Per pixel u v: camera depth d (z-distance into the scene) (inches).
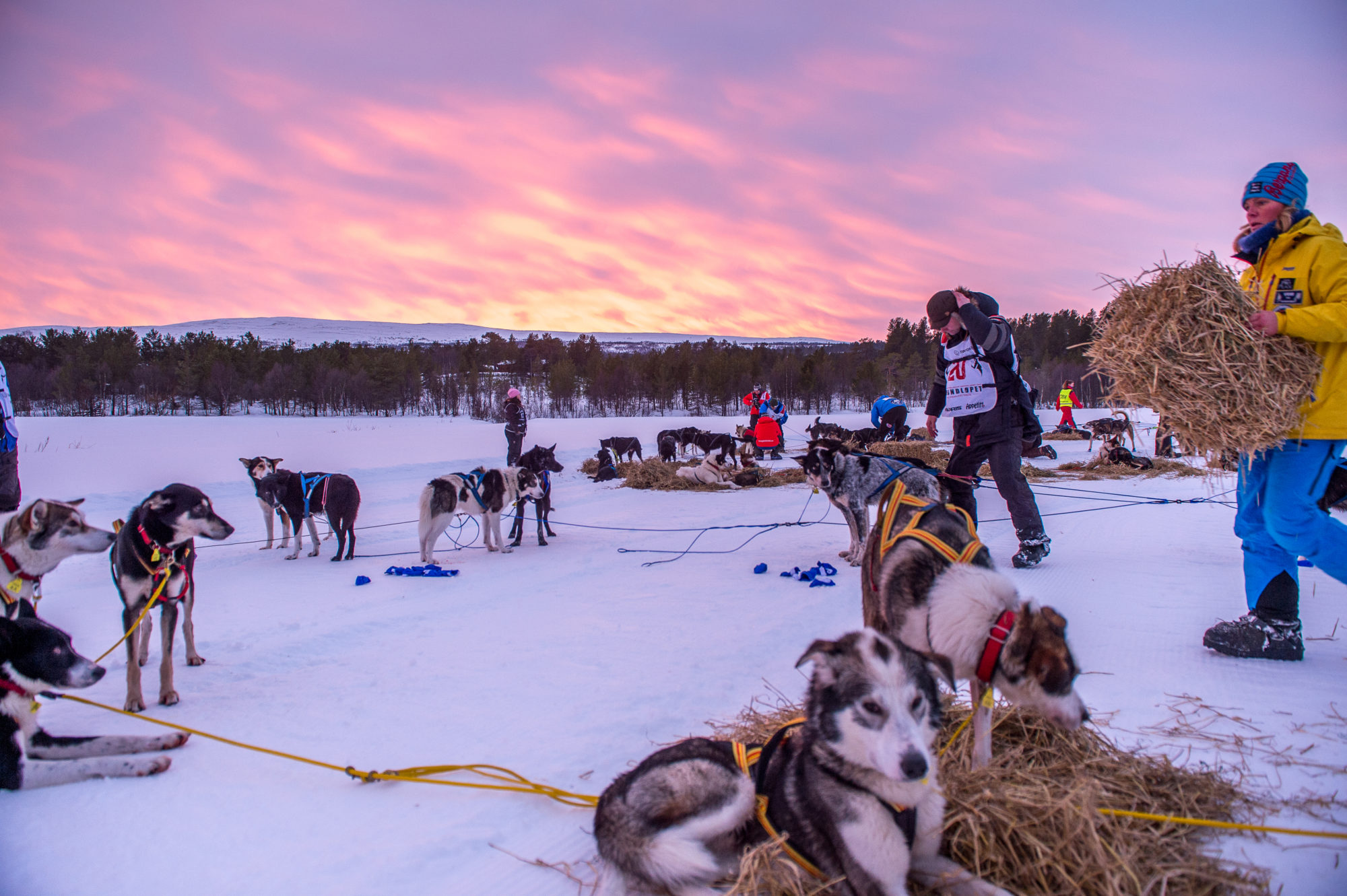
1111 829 91.3
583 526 426.3
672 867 87.2
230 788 121.0
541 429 1304.1
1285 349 142.4
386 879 95.3
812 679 95.5
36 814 113.1
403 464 689.0
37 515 155.4
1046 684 101.0
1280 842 92.6
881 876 84.7
